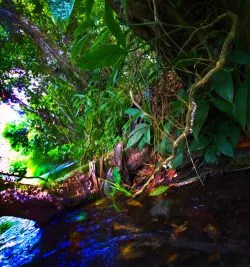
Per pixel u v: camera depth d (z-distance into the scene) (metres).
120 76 2.43
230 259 1.31
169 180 2.20
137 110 2.32
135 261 1.50
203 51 1.81
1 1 3.63
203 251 1.41
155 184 2.23
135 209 2.02
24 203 2.24
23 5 3.65
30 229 2.22
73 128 4.17
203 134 2.07
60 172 3.22
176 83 2.24
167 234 1.63
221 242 1.43
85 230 1.95
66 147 4.28
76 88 3.73
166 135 2.04
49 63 3.80
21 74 4.32
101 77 3.07
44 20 3.64
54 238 1.97
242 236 1.43
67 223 2.12
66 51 3.59
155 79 2.26
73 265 1.63
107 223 1.96
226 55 1.66
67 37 3.53
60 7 1.05
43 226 2.20
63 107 4.05
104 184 2.39
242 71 1.89
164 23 1.59
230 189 1.87
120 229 1.84
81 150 3.14
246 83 1.75
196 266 1.34
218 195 1.84
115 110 2.77
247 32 1.70
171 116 2.06
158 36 1.66
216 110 2.05
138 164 2.43
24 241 2.06
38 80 4.34
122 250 1.62
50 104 4.12
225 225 1.55
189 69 1.96
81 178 2.46
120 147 2.49
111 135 2.88
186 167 2.20
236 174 2.01
